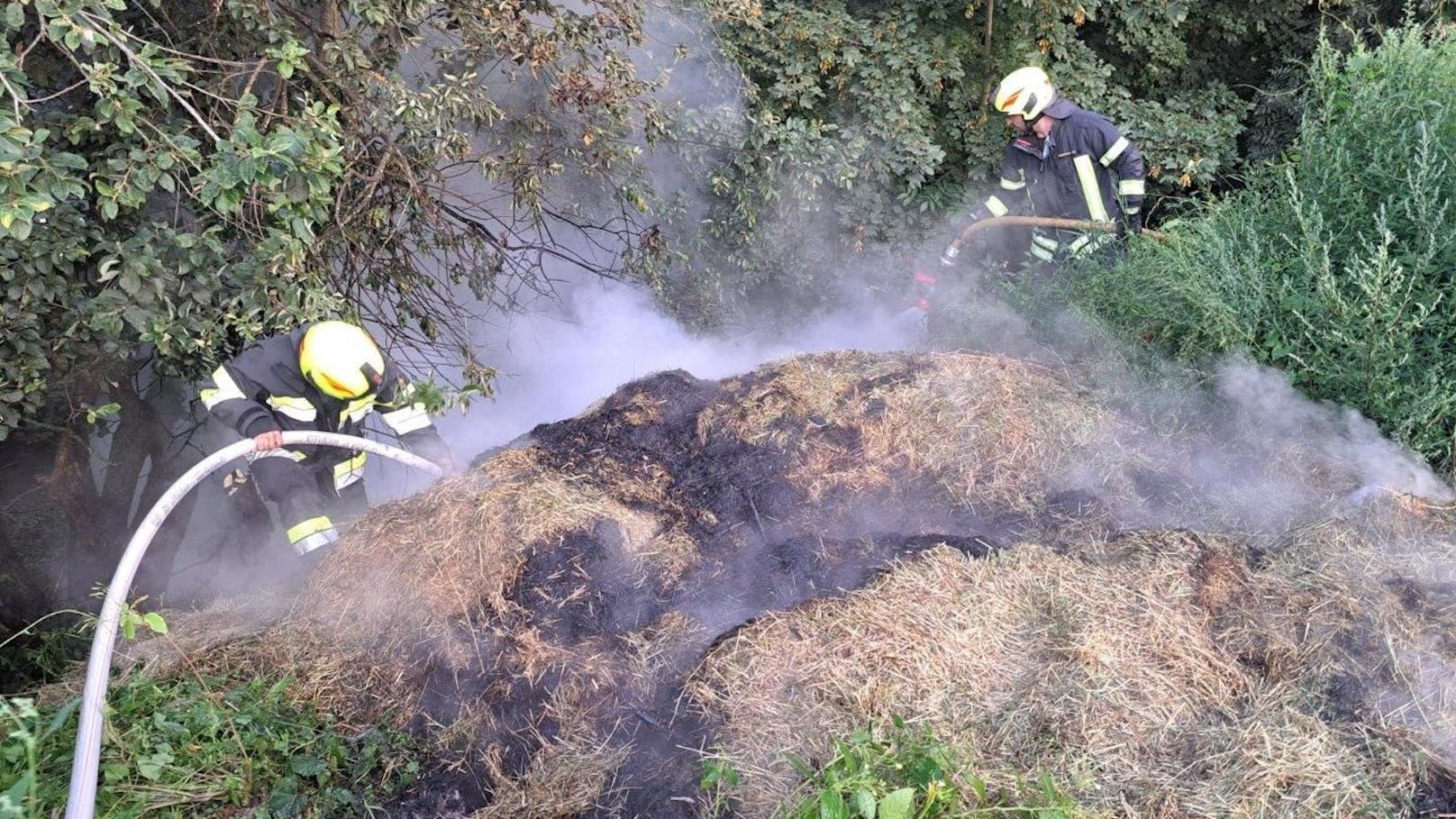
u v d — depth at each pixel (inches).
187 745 104.6
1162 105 326.0
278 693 112.7
